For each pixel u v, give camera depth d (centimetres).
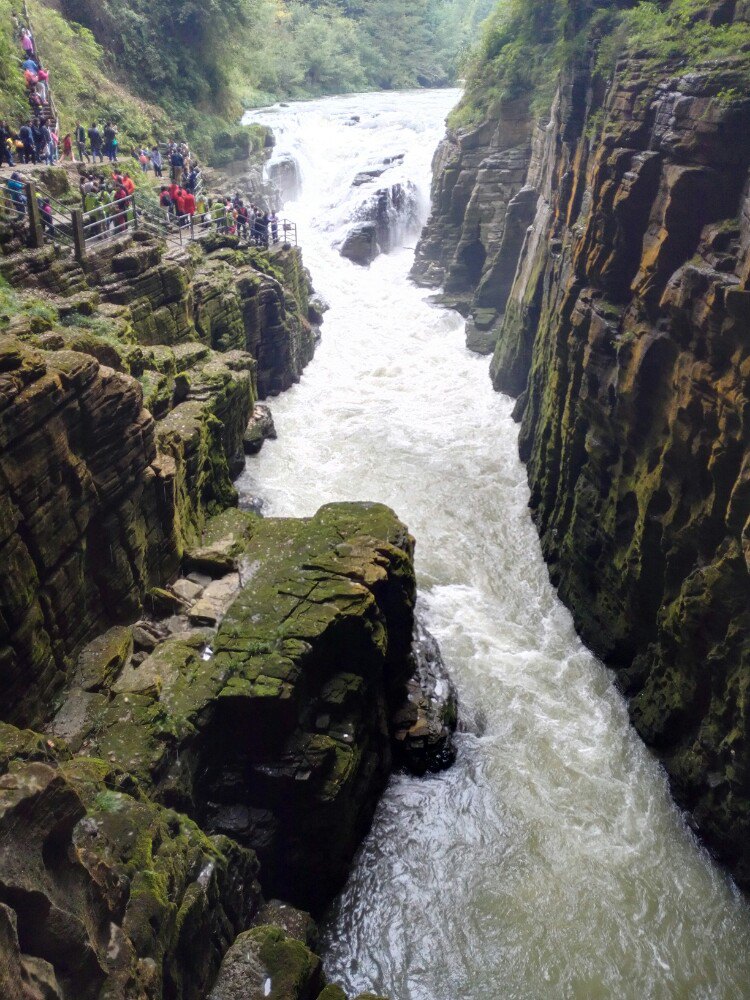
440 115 5738
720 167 1602
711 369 1532
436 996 1341
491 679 1909
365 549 1775
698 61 1695
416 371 3434
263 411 2803
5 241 1986
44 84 3334
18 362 1309
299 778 1407
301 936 1298
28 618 1302
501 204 3706
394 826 1608
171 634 1628
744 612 1464
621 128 1912
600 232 1978
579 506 2072
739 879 1492
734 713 1477
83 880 893
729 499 1509
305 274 3888
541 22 3531
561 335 2258
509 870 1525
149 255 2384
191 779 1378
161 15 4872
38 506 1330
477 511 2505
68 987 812
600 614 1988
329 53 7350
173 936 1023
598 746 1766
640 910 1462
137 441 1625
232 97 5441
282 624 1555
